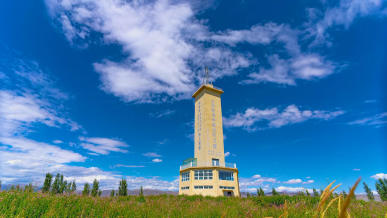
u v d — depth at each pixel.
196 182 42.44
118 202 14.36
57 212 9.24
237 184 44.97
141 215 10.56
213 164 48.00
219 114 56.50
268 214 8.38
